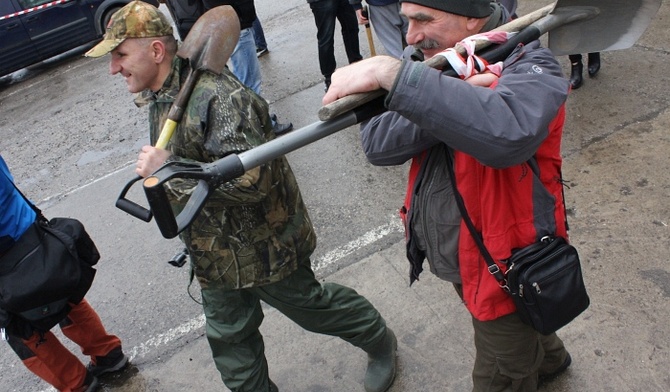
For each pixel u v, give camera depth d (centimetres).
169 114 172
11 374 306
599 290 264
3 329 226
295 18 758
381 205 363
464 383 239
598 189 323
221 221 185
